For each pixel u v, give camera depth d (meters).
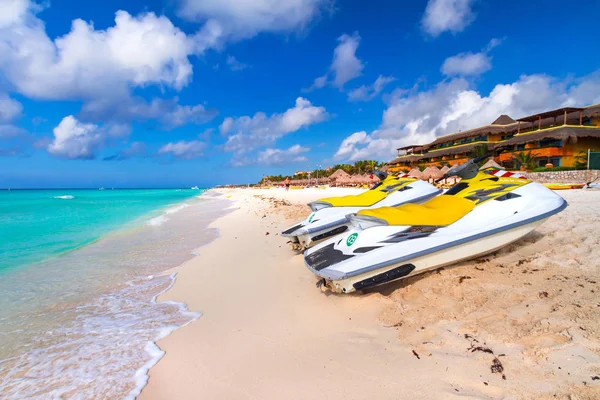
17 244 10.51
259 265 6.92
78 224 16.02
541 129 33.31
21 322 4.57
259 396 2.74
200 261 7.78
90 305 5.17
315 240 7.30
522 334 3.03
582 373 2.45
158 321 4.45
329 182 65.00
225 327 4.11
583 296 3.60
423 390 2.57
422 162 52.69
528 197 5.20
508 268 4.71
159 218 18.94
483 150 38.62
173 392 2.90
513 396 2.37
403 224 4.76
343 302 4.44
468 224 4.92
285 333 3.80
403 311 3.88
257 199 36.12
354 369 2.95
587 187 18.03
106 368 3.35
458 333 3.25
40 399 2.92
